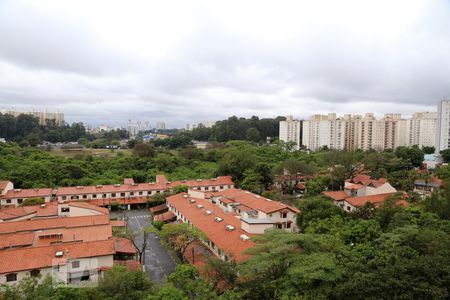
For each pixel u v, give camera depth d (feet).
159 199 279.90
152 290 109.81
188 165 418.31
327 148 571.28
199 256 167.73
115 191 288.30
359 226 145.18
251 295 106.22
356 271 103.91
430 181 305.32
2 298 98.27
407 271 96.89
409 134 616.39
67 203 227.81
